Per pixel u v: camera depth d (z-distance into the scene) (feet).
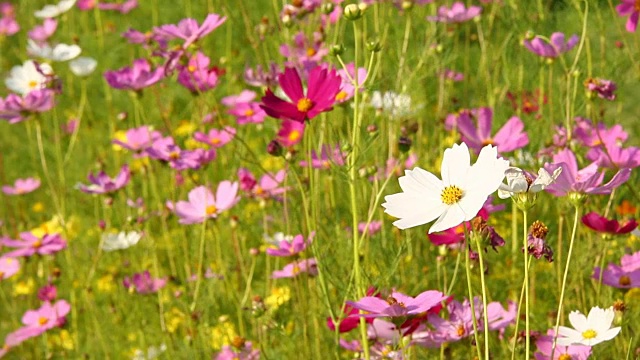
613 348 8.21
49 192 10.66
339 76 7.86
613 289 8.39
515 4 9.34
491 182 7.02
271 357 8.64
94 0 13.19
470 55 10.47
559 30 9.34
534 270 8.58
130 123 11.21
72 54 9.63
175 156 9.01
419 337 7.85
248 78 8.95
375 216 8.81
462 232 7.81
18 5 16.31
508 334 8.27
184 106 12.01
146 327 9.27
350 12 7.71
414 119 9.36
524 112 9.43
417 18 9.93
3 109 8.97
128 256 9.84
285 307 8.92
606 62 9.28
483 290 7.04
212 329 9.00
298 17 8.92
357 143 7.89
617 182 7.38
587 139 8.56
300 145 8.78
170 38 8.54
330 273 8.04
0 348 9.78
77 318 9.73
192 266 9.45
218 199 8.75
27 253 9.23
